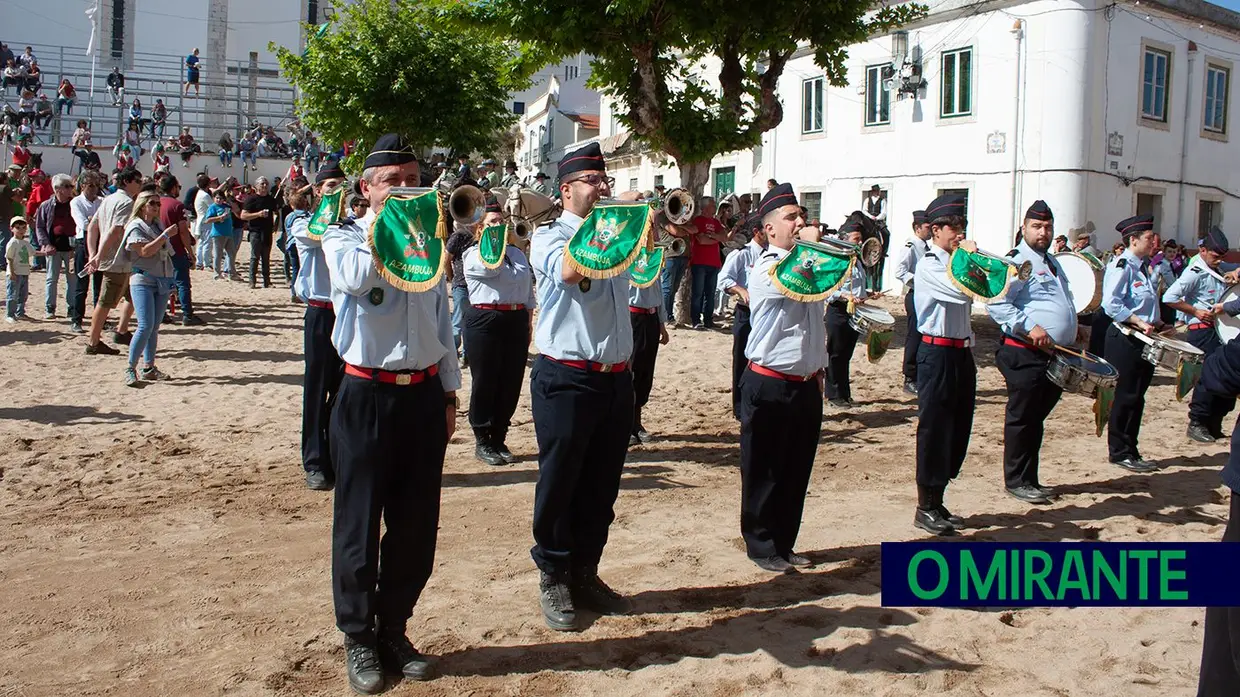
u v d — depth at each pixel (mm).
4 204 18016
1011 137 22484
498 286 7918
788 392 5633
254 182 35656
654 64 15586
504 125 23984
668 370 12891
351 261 4172
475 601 5297
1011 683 4531
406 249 4172
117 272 12047
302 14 42375
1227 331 9477
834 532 6578
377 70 22406
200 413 9719
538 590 5457
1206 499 7465
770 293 5562
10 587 5355
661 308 8914
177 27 40781
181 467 7828
